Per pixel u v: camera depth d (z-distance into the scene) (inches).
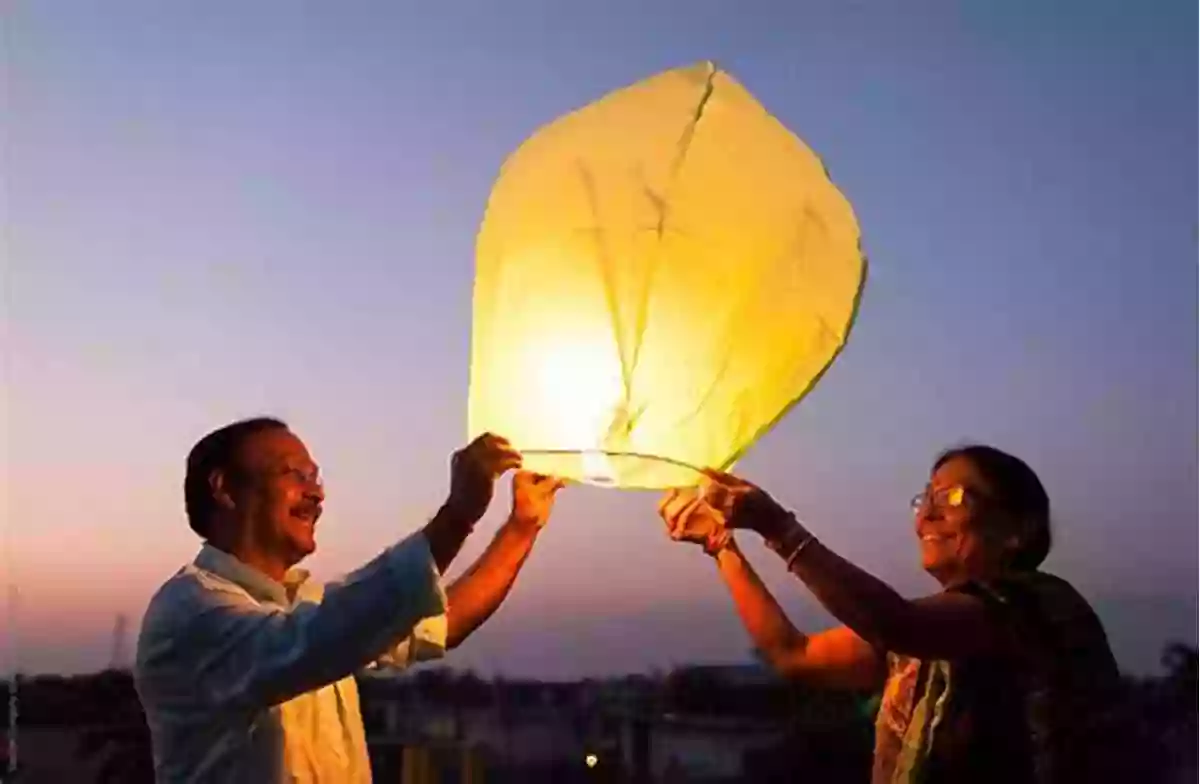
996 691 79.4
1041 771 78.7
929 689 81.7
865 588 77.1
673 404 74.5
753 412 76.1
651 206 74.0
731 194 74.5
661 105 75.5
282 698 74.4
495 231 77.1
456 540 74.0
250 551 82.1
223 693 75.0
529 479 91.0
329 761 80.5
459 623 87.7
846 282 75.6
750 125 75.6
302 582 85.4
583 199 74.6
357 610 71.9
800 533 78.7
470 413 78.6
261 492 81.9
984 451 86.3
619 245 73.9
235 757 75.8
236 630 75.4
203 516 82.7
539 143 76.7
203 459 82.7
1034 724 79.1
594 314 73.8
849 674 93.0
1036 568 84.4
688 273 73.7
